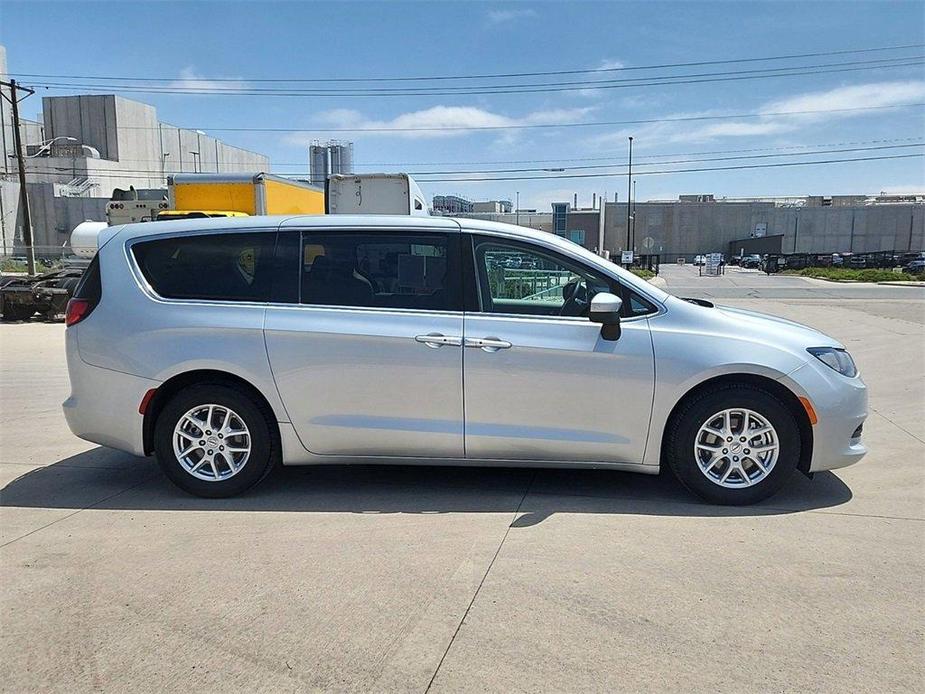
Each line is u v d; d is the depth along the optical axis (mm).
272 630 3154
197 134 91938
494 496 4887
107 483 5270
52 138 78188
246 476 4820
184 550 4008
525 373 4590
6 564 3846
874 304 22359
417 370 4648
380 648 3004
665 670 2834
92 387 4887
